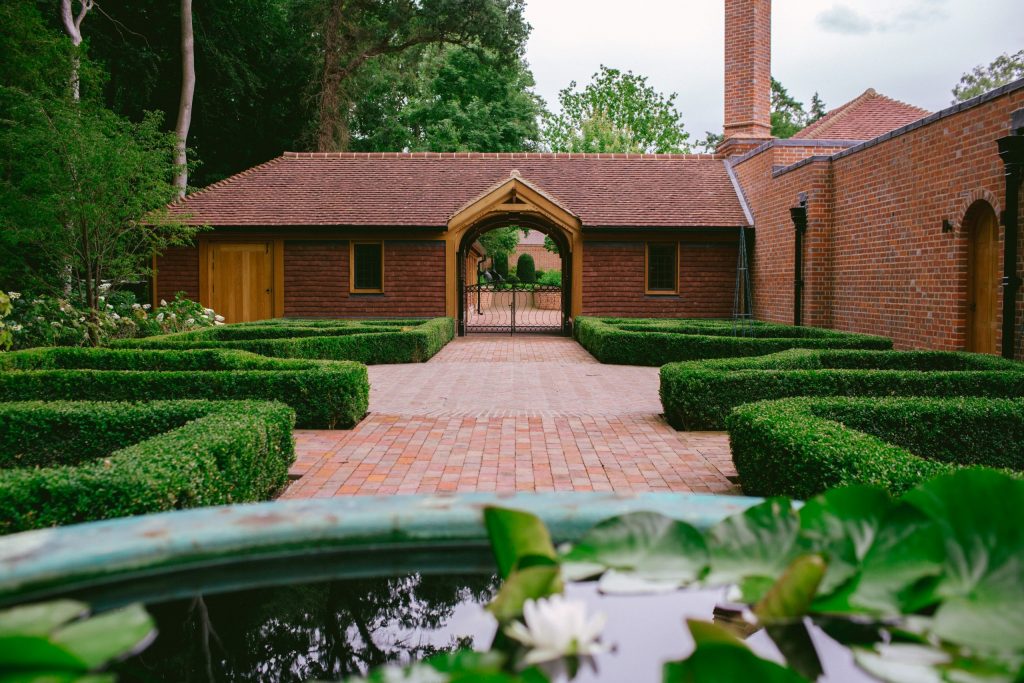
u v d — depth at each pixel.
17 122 13.55
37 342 13.66
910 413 5.18
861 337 11.90
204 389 7.12
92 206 13.24
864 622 1.07
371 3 27.98
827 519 1.19
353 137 34.06
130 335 16.03
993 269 10.52
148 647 1.20
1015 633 0.94
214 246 19.78
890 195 13.03
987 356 8.34
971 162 10.71
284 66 27.20
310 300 19.84
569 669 0.98
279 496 5.18
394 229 19.55
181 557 1.24
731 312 20.08
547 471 5.85
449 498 1.42
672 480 5.60
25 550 1.16
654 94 43.00
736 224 19.66
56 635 0.90
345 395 7.43
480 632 1.25
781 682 0.91
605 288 19.95
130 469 3.36
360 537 1.33
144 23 24.52
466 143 33.59
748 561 1.15
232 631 1.25
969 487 1.12
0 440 4.94
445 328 17.31
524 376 11.84
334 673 1.16
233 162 28.52
